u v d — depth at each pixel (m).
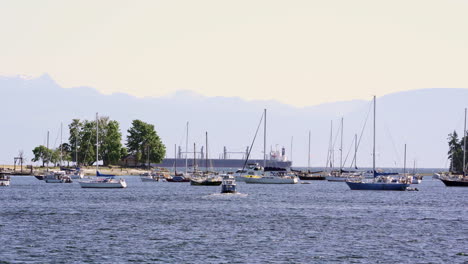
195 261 190.50
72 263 186.88
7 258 192.50
